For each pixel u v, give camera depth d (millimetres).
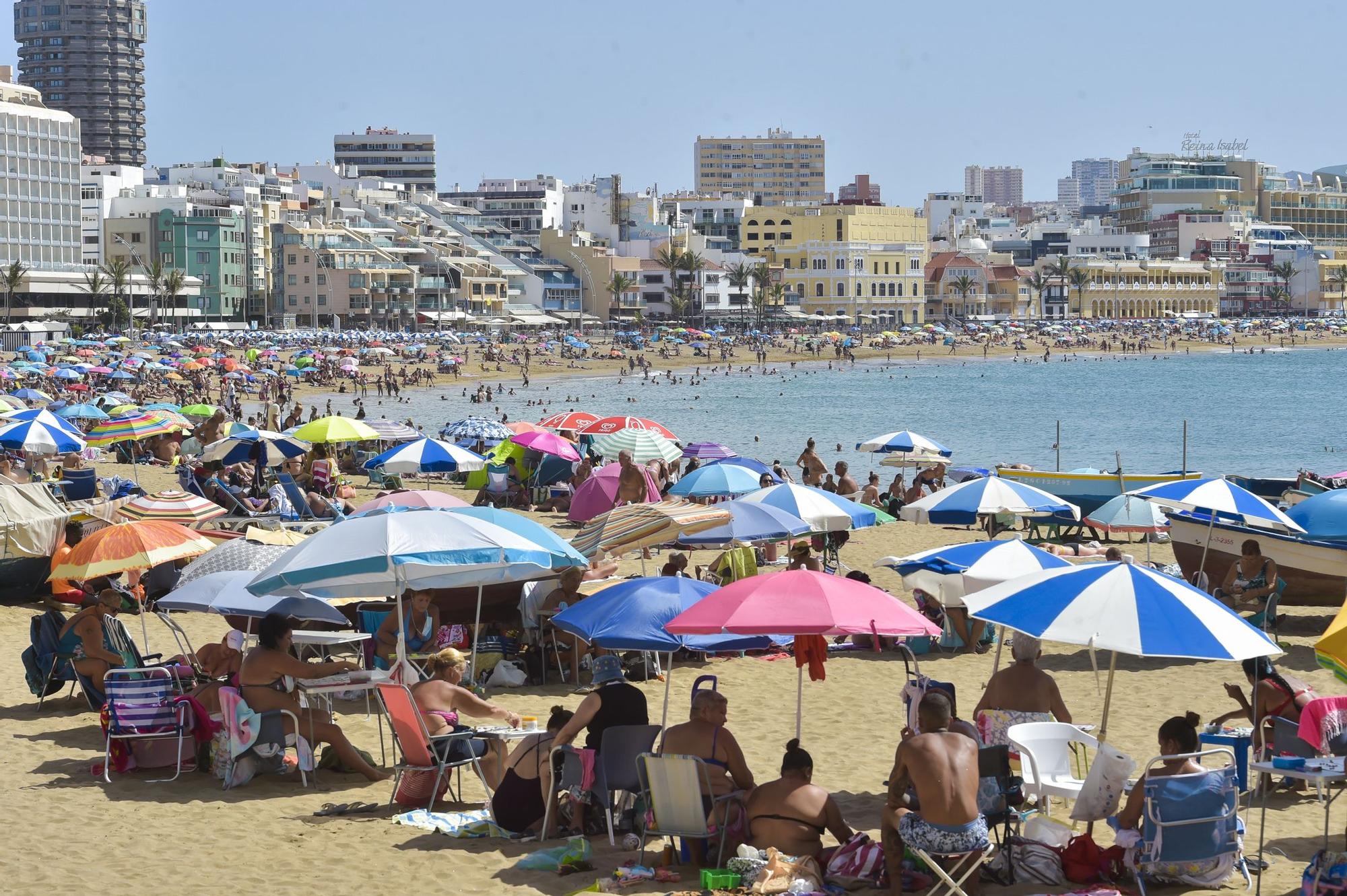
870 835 12711
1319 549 24406
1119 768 11688
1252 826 13109
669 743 12180
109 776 15203
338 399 124312
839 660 21781
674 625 13062
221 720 15047
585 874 11844
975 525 39969
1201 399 125250
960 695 19469
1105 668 21234
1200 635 11719
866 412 110188
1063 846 11805
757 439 81250
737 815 11930
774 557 30812
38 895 11398
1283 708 14172
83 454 49656
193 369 125375
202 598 16906
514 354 177625
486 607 20812
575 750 12742
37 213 196250
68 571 17891
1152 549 35094
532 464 43625
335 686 14664
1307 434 90812
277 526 25156
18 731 17094
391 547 14258
